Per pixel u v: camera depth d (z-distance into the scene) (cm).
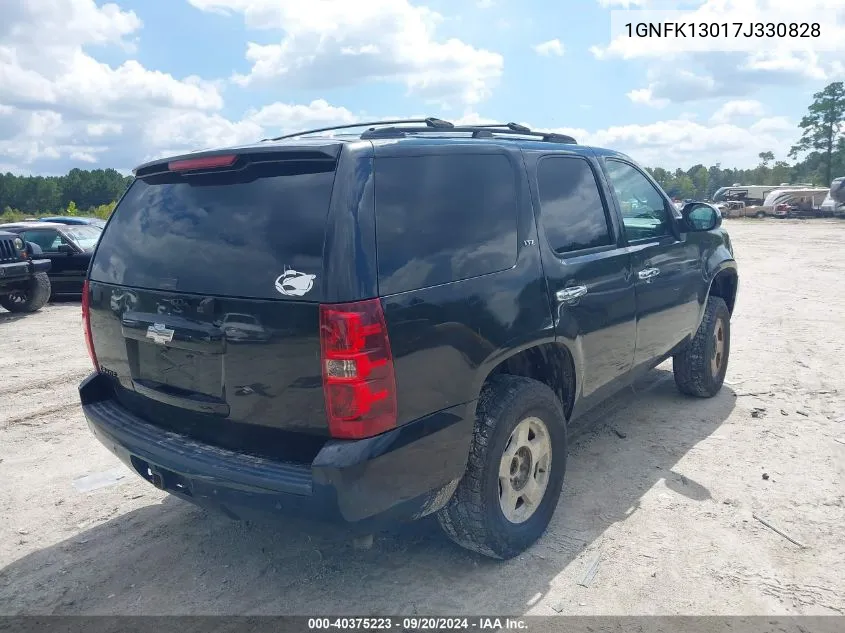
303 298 252
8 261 1069
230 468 269
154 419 323
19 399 625
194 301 281
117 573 333
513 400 312
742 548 335
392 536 356
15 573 335
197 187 304
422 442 270
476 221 308
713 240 540
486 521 307
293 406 260
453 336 281
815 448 456
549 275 342
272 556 343
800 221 3622
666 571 317
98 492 426
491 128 373
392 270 262
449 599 302
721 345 568
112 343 334
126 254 323
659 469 427
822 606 290
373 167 270
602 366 393
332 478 246
